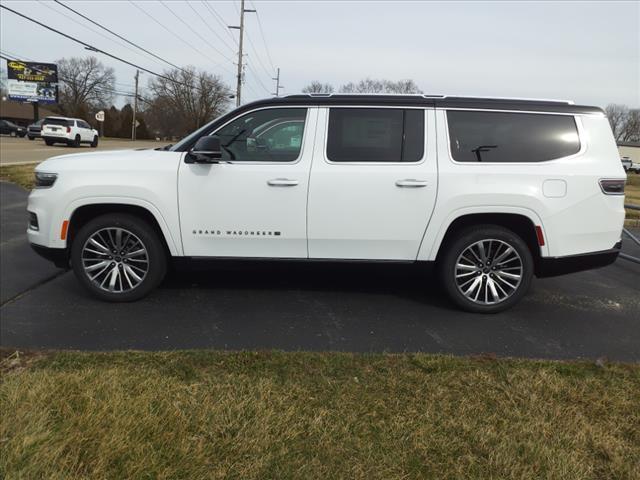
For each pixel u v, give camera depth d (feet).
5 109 219.00
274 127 14.38
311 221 14.19
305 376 10.53
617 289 17.89
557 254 14.28
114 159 14.40
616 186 14.25
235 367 10.83
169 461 7.79
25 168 47.50
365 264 14.60
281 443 8.32
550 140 14.29
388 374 10.72
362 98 14.32
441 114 14.25
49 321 13.51
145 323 13.52
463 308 14.90
